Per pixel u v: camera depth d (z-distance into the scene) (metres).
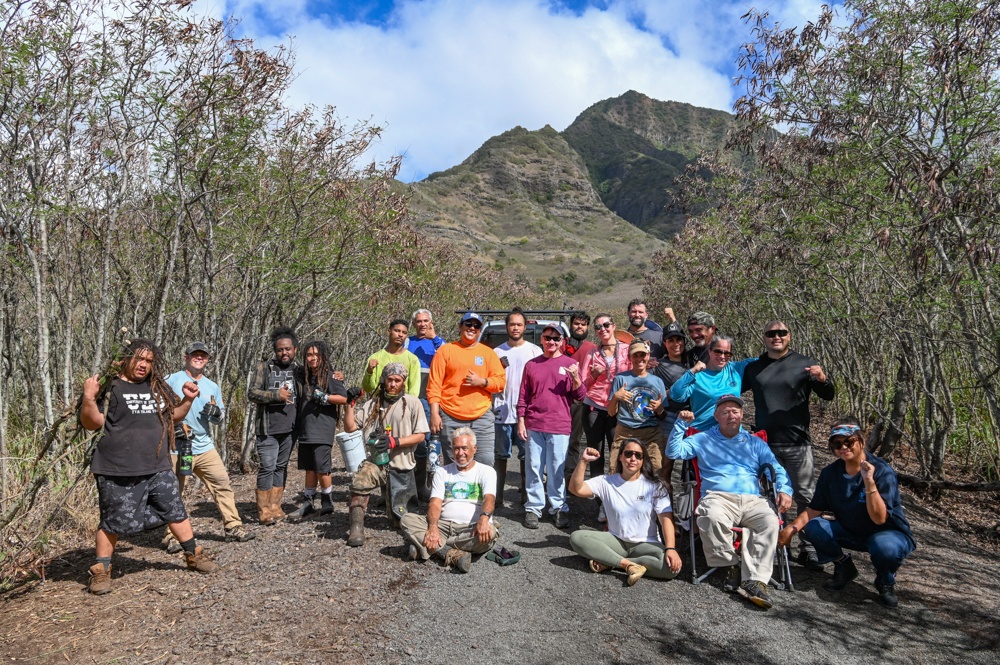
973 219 6.23
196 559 4.74
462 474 5.14
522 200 164.62
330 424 6.09
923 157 6.12
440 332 15.84
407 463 5.61
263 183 7.67
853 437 4.56
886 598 4.51
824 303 9.82
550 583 4.74
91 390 4.26
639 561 4.82
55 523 5.39
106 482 4.39
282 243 7.98
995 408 6.76
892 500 4.62
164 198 6.73
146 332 7.26
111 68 6.03
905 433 7.95
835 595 4.67
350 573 4.80
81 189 6.32
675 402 5.59
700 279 13.61
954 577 5.05
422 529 5.07
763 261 9.16
